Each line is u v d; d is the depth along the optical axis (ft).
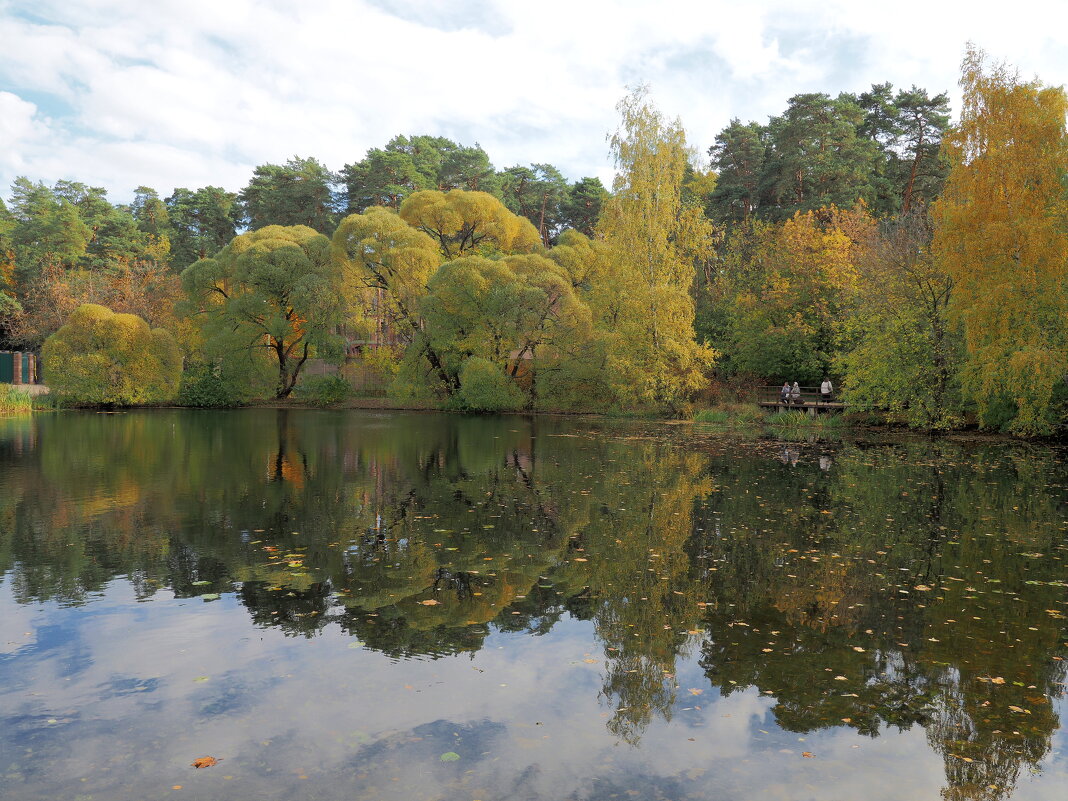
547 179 244.63
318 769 13.48
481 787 12.96
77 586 24.52
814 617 22.59
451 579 25.98
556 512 38.11
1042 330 74.18
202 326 144.25
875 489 46.80
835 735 15.23
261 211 230.68
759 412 109.91
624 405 120.37
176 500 40.22
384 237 135.33
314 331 140.46
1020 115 75.72
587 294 130.52
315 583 25.20
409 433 85.46
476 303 127.03
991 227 73.41
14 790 12.65
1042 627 21.83
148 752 14.01
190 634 20.24
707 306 143.64
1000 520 37.40
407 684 17.28
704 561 28.96
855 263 111.96
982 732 15.46
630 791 12.92
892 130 170.50
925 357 89.30
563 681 17.66
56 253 198.29
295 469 53.11
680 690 17.28
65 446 66.95
